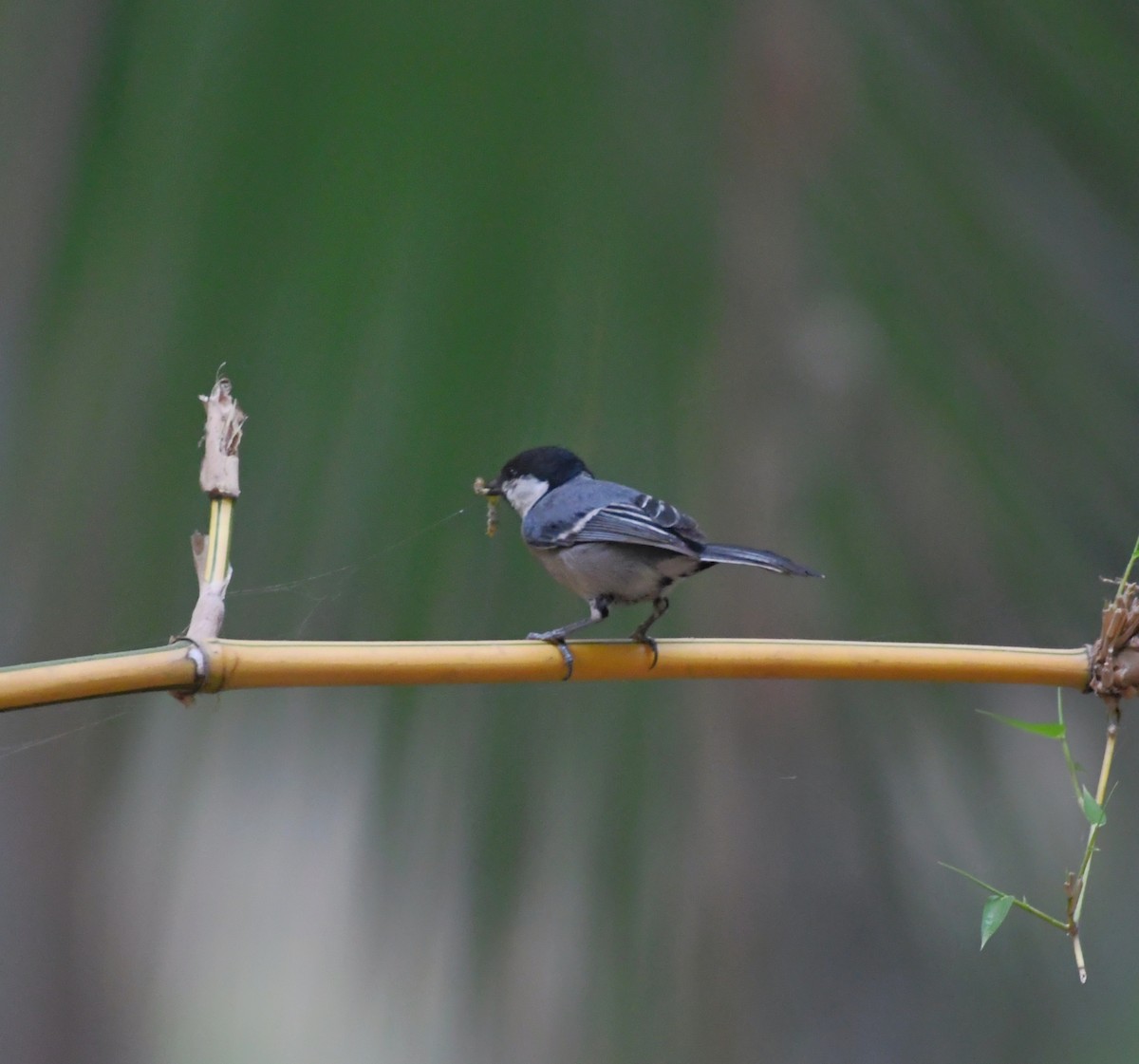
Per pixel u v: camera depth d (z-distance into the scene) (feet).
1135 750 23.24
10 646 16.98
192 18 18.12
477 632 17.54
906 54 20.48
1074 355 19.79
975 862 19.99
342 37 18.19
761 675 17.26
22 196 17.84
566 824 17.66
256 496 17.06
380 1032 17.29
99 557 17.42
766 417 18.92
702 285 18.97
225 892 19.65
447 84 18.31
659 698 18.58
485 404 17.49
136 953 22.70
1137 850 22.74
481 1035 17.11
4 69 17.88
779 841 18.76
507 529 18.29
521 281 17.99
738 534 18.86
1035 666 16.72
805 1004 19.03
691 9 19.69
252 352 17.30
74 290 17.62
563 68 18.90
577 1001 17.46
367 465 17.12
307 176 17.78
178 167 17.80
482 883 17.25
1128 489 19.49
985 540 19.02
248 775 18.62
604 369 18.15
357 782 17.75
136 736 20.17
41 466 17.44
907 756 19.57
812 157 20.03
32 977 23.61
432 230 17.80
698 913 18.04
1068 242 20.29
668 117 19.36
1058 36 21.08
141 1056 23.90
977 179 20.35
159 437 17.46
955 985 20.68
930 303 19.76
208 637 14.35
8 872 22.13
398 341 17.39
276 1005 20.72
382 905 17.25
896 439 19.36
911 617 18.98
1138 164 20.68
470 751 17.65
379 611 17.01
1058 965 22.12
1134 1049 21.50
